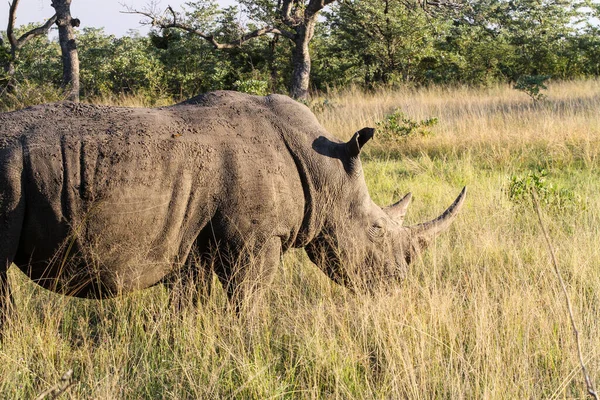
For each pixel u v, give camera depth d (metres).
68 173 10.87
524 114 39.00
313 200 13.05
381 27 76.50
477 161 30.42
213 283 13.19
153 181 11.35
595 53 82.19
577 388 10.83
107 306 13.71
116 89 61.09
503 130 34.53
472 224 18.73
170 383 11.12
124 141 11.32
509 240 17.42
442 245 16.75
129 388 10.62
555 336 12.28
